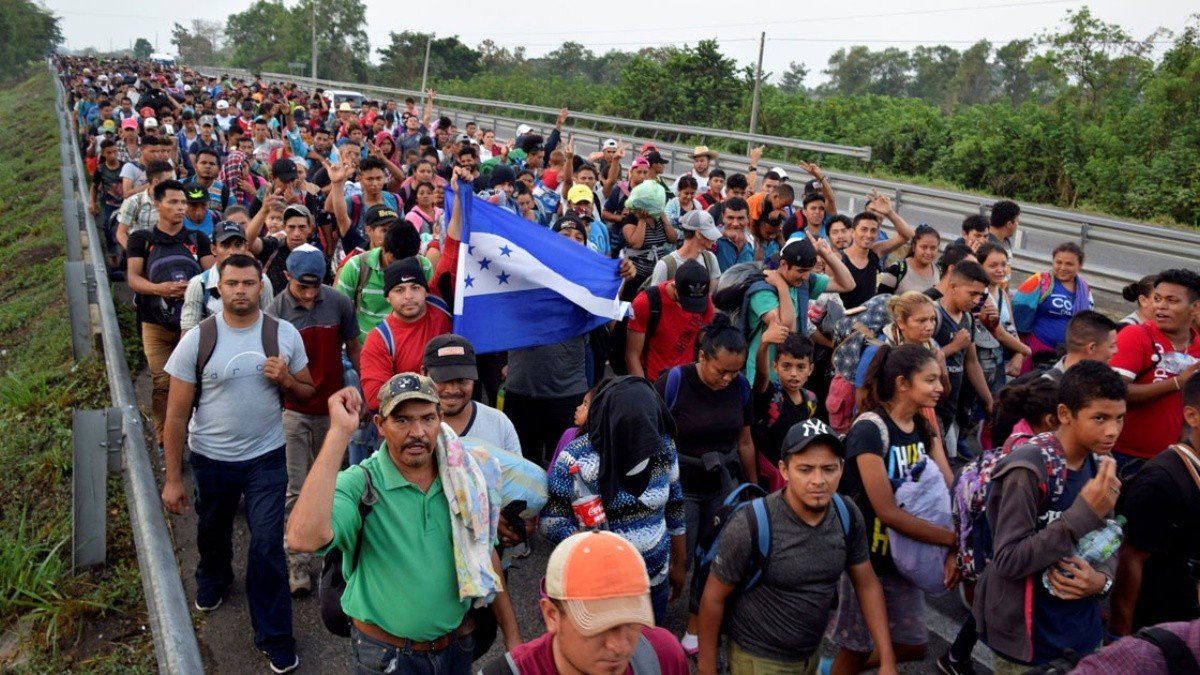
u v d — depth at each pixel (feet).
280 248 25.07
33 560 20.26
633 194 29.68
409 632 11.34
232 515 17.24
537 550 20.59
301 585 18.40
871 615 12.52
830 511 12.21
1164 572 13.64
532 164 41.52
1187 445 13.73
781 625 12.15
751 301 20.39
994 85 248.93
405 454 11.14
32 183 87.56
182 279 23.00
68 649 17.44
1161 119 87.40
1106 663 8.64
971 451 25.64
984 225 28.94
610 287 20.62
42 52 385.91
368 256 20.81
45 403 29.50
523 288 19.85
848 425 19.66
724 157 73.72
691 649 16.02
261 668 16.28
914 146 103.86
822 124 119.44
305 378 16.94
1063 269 24.54
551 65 314.76
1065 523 11.75
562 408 20.48
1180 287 18.11
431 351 13.58
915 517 13.65
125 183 39.91
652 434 13.32
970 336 20.89
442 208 34.76
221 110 73.51
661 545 14.16
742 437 17.60
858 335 19.42
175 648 11.97
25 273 55.47
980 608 12.92
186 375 15.81
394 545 11.30
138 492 15.34
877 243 29.27
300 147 57.62
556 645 8.52
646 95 132.77
